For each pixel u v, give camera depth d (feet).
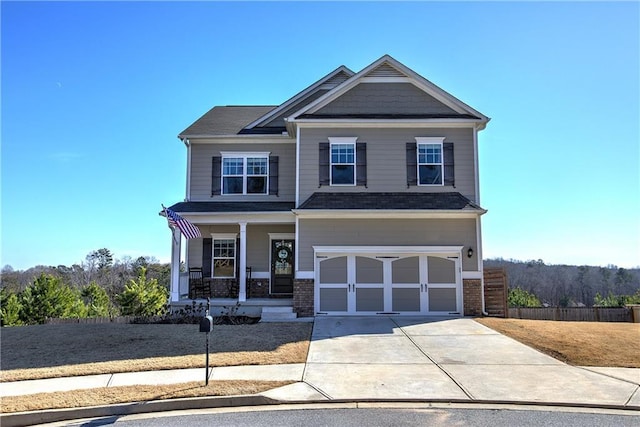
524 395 24.44
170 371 29.58
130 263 199.82
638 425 20.56
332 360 31.78
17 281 179.32
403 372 28.84
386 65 57.77
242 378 27.63
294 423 20.95
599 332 40.75
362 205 52.24
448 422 20.93
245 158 60.70
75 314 93.15
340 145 55.83
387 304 51.03
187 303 52.75
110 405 23.12
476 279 51.19
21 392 25.66
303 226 52.01
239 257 60.13
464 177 55.26
